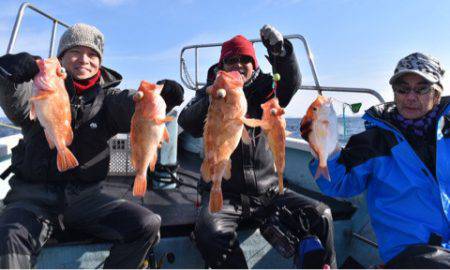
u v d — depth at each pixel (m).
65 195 1.44
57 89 1.27
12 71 1.19
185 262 1.56
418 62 1.35
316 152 1.33
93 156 1.50
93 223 1.43
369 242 1.73
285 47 1.66
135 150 1.28
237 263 1.41
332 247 1.55
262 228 1.56
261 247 1.64
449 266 1.14
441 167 1.31
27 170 1.43
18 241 1.21
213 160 1.28
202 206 1.59
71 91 1.50
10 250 1.18
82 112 1.50
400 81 1.39
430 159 1.37
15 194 1.44
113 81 1.69
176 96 1.44
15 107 1.36
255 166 1.66
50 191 1.44
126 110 1.51
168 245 1.54
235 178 1.65
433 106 1.40
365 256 1.77
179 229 1.57
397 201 1.37
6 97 1.33
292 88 1.77
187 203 1.92
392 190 1.39
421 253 1.22
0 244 1.17
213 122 1.28
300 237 1.52
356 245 1.82
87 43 1.54
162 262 1.52
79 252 1.43
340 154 1.44
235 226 1.55
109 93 1.62
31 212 1.34
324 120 1.32
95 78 1.60
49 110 1.25
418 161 1.34
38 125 1.43
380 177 1.41
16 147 1.52
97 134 1.52
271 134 1.29
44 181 1.45
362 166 1.44
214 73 1.87
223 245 1.40
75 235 1.46
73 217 1.44
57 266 1.40
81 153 1.47
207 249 1.40
